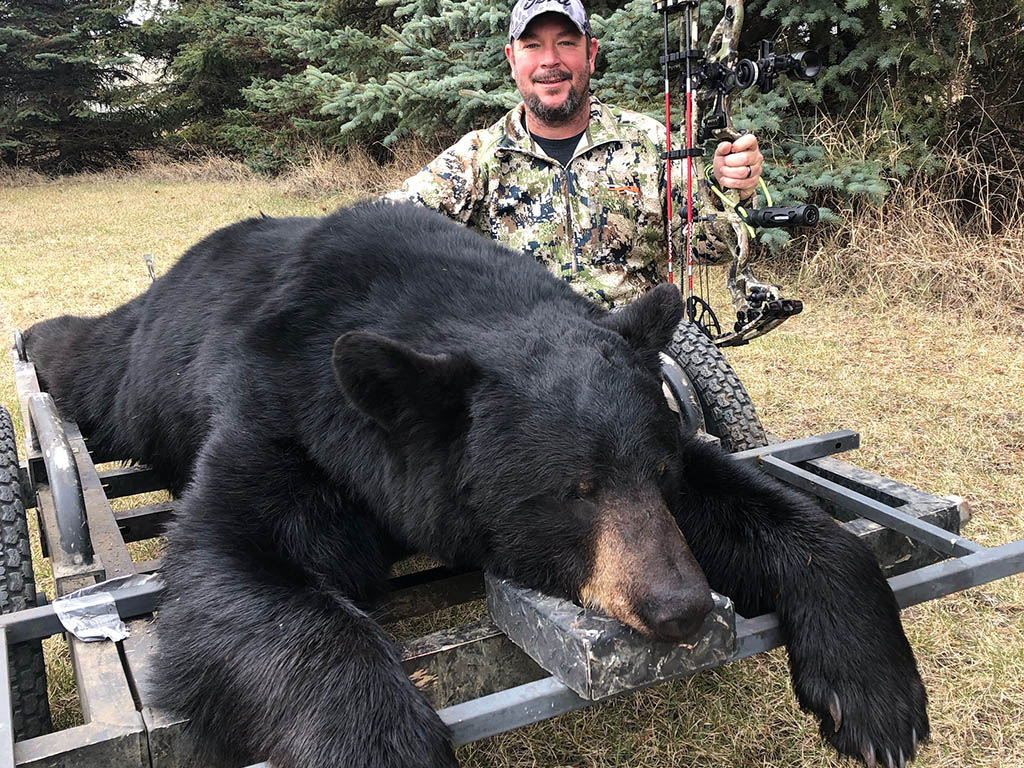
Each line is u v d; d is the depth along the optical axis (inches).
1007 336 266.1
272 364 104.5
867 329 279.4
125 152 950.4
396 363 84.1
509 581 88.7
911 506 107.1
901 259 305.7
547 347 91.3
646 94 334.3
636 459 83.2
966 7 310.5
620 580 77.0
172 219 541.6
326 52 494.6
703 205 159.3
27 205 663.8
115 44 894.4
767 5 323.9
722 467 102.7
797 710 112.0
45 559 152.0
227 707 78.4
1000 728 106.4
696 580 75.0
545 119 165.3
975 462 181.8
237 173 754.2
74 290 355.9
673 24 316.8
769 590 92.7
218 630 80.4
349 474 98.0
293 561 90.3
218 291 126.8
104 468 193.3
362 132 566.3
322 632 77.9
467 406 89.1
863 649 83.7
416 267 108.5
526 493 84.9
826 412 212.5
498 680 87.9
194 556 88.4
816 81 326.6
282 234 129.0
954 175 328.5
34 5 909.8
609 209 167.6
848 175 310.0
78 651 84.2
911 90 331.0
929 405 214.5
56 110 916.0
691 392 140.3
